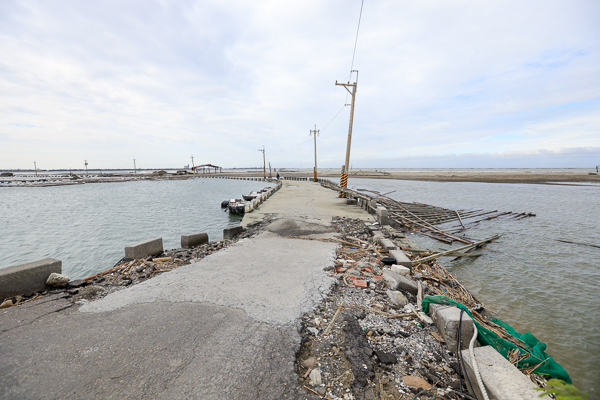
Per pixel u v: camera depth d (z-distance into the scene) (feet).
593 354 15.26
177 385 8.63
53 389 8.35
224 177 308.81
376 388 9.12
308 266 20.62
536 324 18.53
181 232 55.31
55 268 16.75
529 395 7.62
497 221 58.03
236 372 9.30
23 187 212.43
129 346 10.56
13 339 10.91
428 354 11.02
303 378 9.41
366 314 14.02
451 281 23.04
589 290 24.27
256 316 13.00
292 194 85.97
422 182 198.90
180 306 13.89
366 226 37.81
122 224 63.41
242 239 30.19
